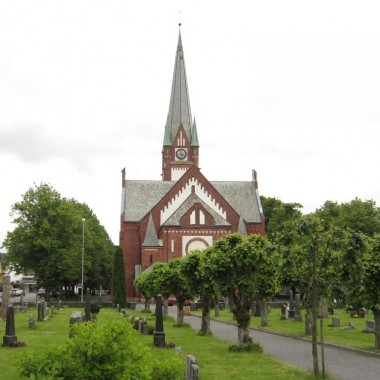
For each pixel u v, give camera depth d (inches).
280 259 967.0
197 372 546.0
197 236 3395.7
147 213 3686.0
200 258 1194.6
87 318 1371.8
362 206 3378.4
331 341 1197.1
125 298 2817.4
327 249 783.1
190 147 4419.3
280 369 792.9
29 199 3238.2
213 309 2684.5
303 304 1368.1
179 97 4498.0
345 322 1759.4
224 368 801.6
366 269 1020.5
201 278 1279.5
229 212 3641.7
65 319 1857.8
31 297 4505.4
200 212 3425.2
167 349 1021.8
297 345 1165.1
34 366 448.8
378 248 1037.8
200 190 3654.0
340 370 823.1
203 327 1349.7
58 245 3186.5
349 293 1058.1
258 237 1066.7
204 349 1039.0
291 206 812.6
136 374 452.1
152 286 1936.5
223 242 1065.5
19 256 3211.1
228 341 1206.9
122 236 3715.6
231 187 4050.2
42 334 1306.6
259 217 3880.4
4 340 1055.6
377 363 896.9
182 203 3607.3
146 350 478.3
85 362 445.1
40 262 3196.4
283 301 3282.5
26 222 3218.5
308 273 824.3
